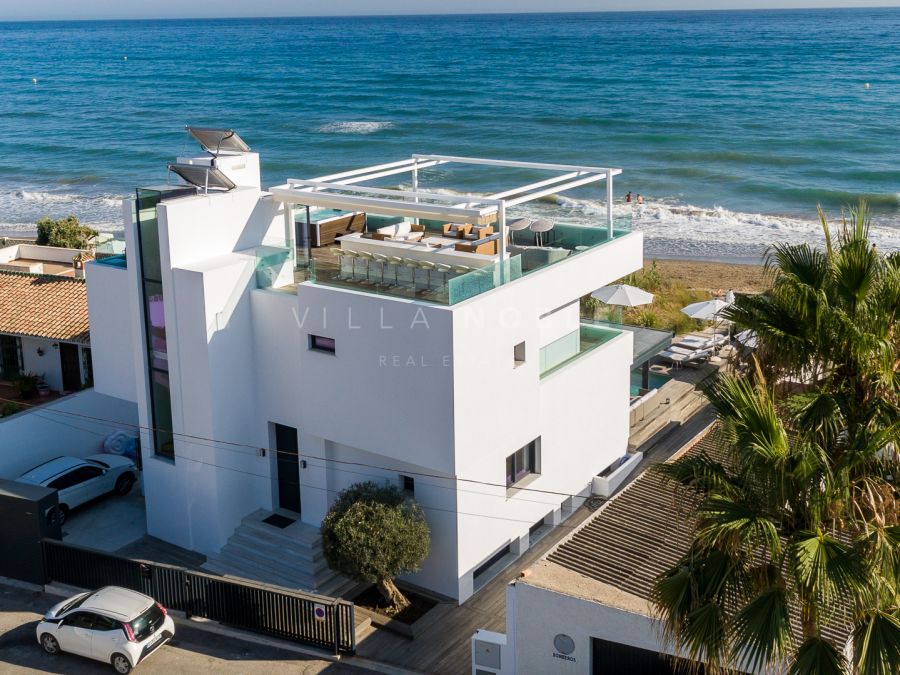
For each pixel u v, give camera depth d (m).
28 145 100.69
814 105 110.25
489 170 84.56
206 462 23.11
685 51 188.25
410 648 19.72
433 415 19.94
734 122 101.12
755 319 13.27
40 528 22.36
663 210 69.25
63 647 19.45
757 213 67.81
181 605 21.09
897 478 12.59
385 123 109.44
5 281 34.44
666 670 16.09
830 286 13.09
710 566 12.03
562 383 23.47
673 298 43.50
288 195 23.39
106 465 26.61
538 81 144.25
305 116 116.69
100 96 142.50
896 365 12.73
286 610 19.92
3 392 32.88
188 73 174.75
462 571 21.14
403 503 20.53
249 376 23.41
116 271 24.42
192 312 22.30
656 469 13.27
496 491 21.81
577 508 25.25
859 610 11.59
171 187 23.19
